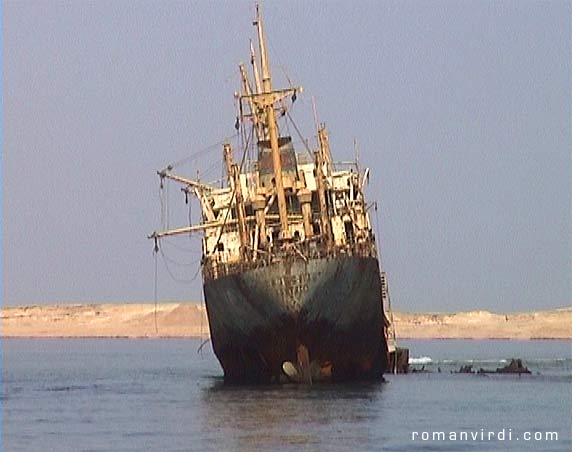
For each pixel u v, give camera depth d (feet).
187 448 557.74
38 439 604.08
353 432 595.47
